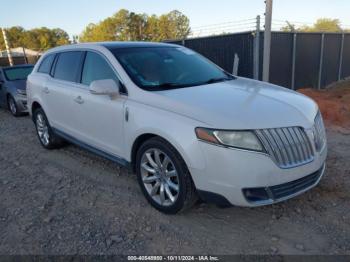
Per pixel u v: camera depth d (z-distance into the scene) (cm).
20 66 1082
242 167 289
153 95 352
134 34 6919
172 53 458
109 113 394
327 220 333
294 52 1329
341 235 309
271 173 293
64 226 342
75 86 463
